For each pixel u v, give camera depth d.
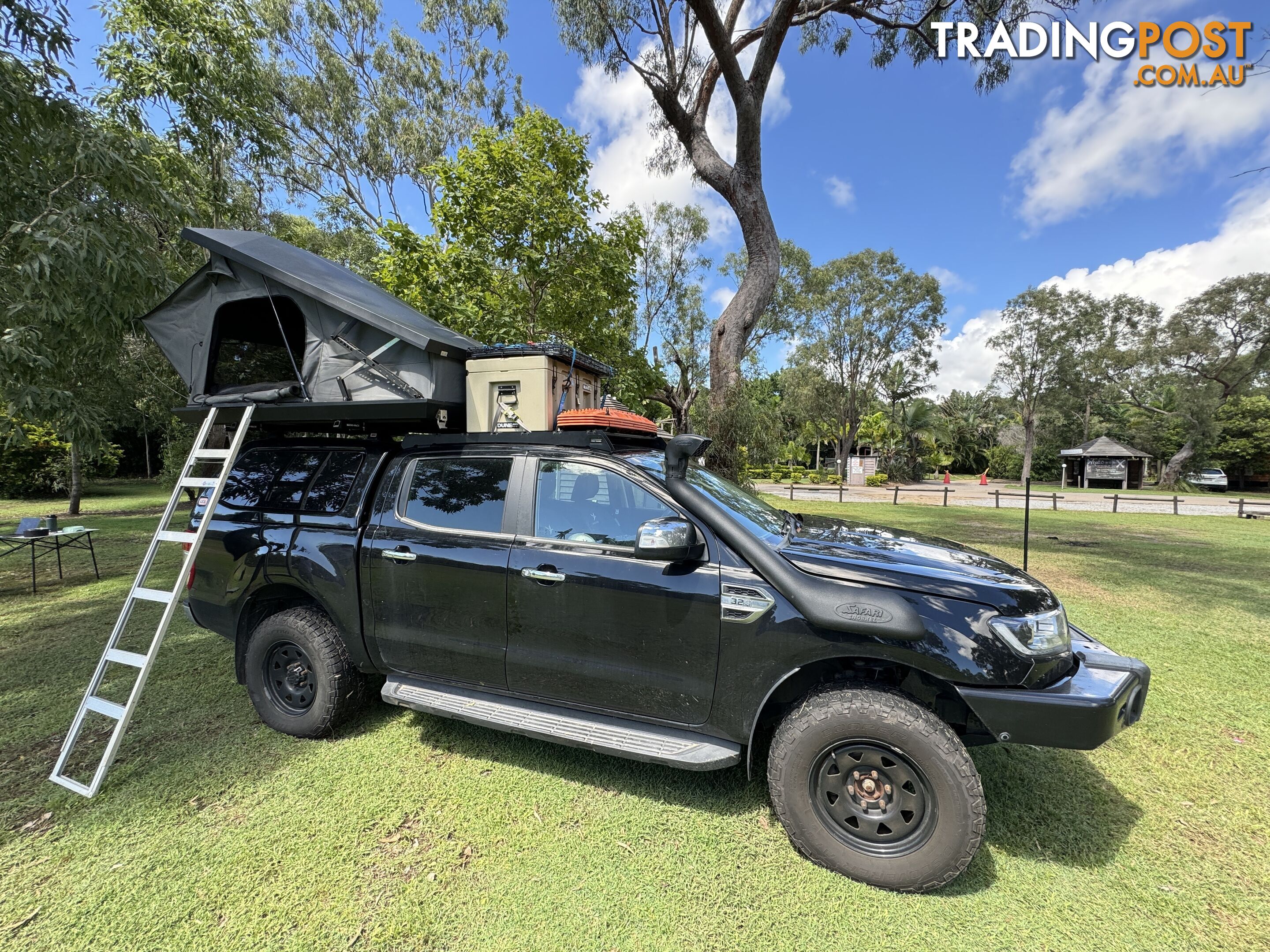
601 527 2.76
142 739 3.23
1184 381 36.38
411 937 1.96
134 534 10.66
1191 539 11.23
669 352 18.59
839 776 2.26
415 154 16.98
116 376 7.51
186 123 8.02
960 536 11.61
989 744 2.45
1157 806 2.69
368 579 3.08
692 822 2.55
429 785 2.82
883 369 37.12
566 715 2.76
